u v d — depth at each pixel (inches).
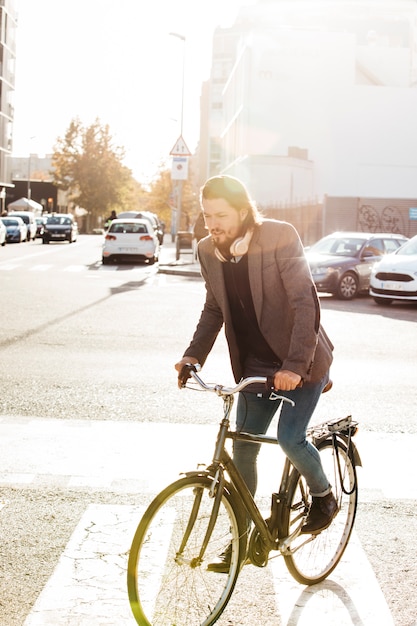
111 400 320.2
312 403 151.6
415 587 162.6
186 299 733.3
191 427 280.1
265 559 150.0
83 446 253.6
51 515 195.6
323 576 164.4
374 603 154.8
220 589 142.2
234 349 153.5
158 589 135.6
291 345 142.5
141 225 1269.7
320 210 1551.4
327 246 901.2
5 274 989.2
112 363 405.1
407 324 613.6
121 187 3747.5
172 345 467.2
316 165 2090.3
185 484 135.7
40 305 660.1
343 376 388.8
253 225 143.6
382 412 313.7
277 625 144.9
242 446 155.9
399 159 2095.2
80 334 502.3
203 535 138.3
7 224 2025.1
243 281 147.6
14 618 144.1
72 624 142.3
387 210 1539.1
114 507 201.5
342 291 847.7
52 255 1459.2
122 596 153.5
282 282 146.2
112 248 1251.8
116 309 641.6
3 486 215.2
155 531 136.9
